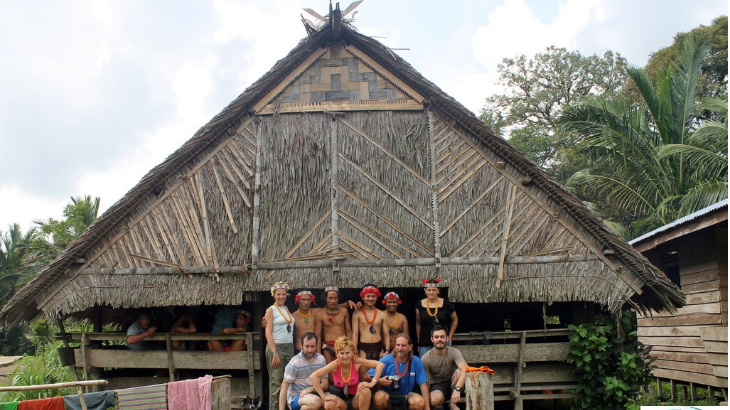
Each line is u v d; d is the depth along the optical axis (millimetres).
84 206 33844
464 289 9125
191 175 9805
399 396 7434
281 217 9570
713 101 17531
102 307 11344
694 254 11828
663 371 12898
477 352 8961
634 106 18422
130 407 6465
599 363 8836
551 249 9273
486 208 9547
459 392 7285
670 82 17891
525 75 32375
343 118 10039
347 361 7363
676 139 18047
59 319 9617
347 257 9344
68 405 6184
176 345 10094
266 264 9297
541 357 8992
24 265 31938
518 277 9156
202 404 6734
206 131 9695
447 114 9961
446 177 9727
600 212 24203
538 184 9523
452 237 9414
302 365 7562
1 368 17984
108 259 9477
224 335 9148
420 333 8703
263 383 10141
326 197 9656
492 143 9719
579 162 25062
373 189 9688
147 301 9211
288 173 9781
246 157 9906
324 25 9945
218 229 9555
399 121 10000
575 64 31219
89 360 9477
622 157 18203
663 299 9156
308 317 8531
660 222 19328
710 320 11117
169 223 9602
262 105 10070
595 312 10094
